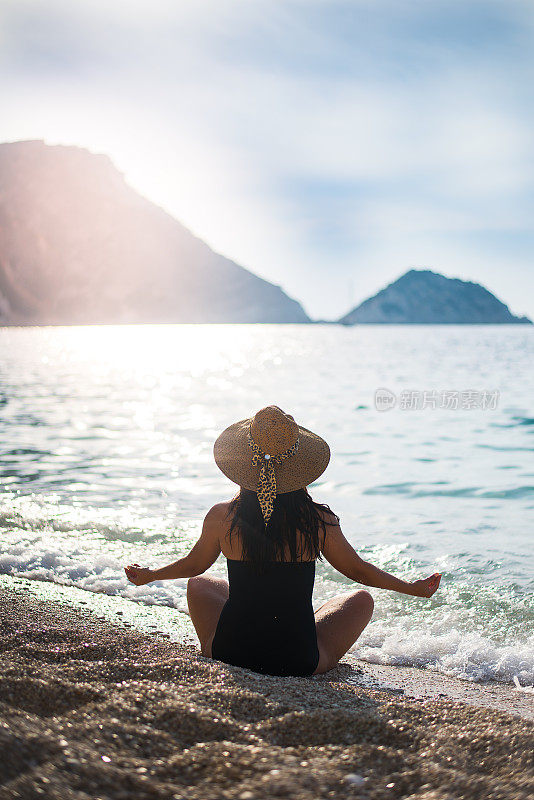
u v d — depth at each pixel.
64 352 61.50
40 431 13.48
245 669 3.03
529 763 2.09
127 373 33.94
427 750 2.19
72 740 2.03
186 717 2.28
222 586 3.49
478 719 2.45
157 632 3.85
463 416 16.80
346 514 7.43
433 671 3.55
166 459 10.60
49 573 5.02
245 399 20.77
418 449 11.92
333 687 2.85
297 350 70.75
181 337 143.00
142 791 1.80
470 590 4.88
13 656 3.01
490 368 38.53
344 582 5.06
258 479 3.04
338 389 24.72
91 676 2.72
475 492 8.52
